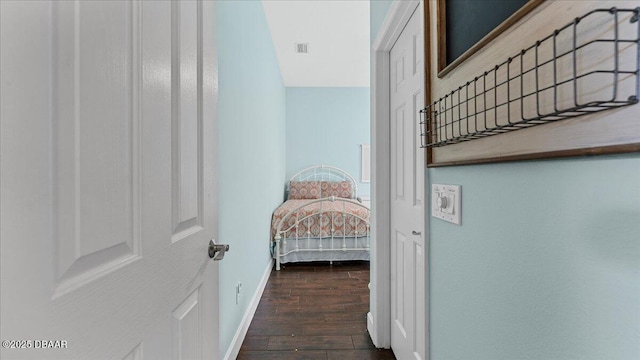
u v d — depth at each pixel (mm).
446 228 1018
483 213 796
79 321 450
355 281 3129
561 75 535
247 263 2262
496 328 743
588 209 493
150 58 641
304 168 5605
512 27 661
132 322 575
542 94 579
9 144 361
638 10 416
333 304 2576
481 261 808
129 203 575
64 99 431
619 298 446
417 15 1418
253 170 2555
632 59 425
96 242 487
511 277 686
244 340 2023
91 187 479
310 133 5605
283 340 2021
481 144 799
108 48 520
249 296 2316
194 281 857
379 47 1857
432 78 1104
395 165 1813
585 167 498
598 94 469
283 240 3607
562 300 546
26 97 379
